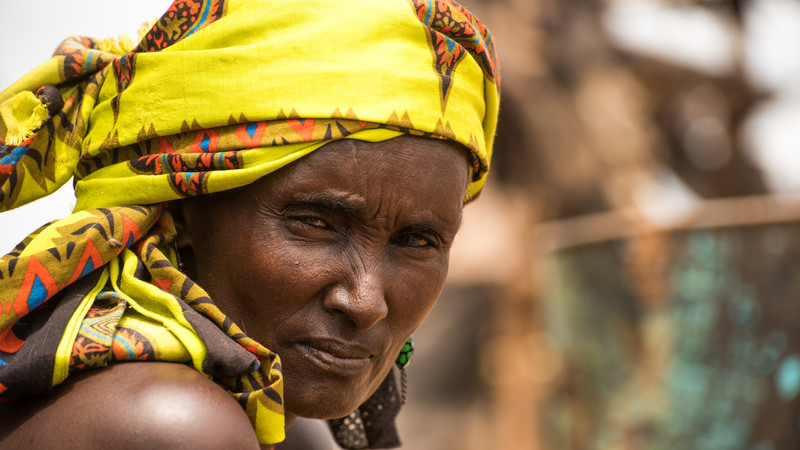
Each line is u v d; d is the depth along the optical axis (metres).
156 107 2.41
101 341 2.14
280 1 2.43
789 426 5.66
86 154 2.53
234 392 2.26
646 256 6.11
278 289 2.38
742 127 12.14
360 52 2.40
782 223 5.73
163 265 2.32
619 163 11.27
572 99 11.50
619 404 6.35
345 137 2.36
